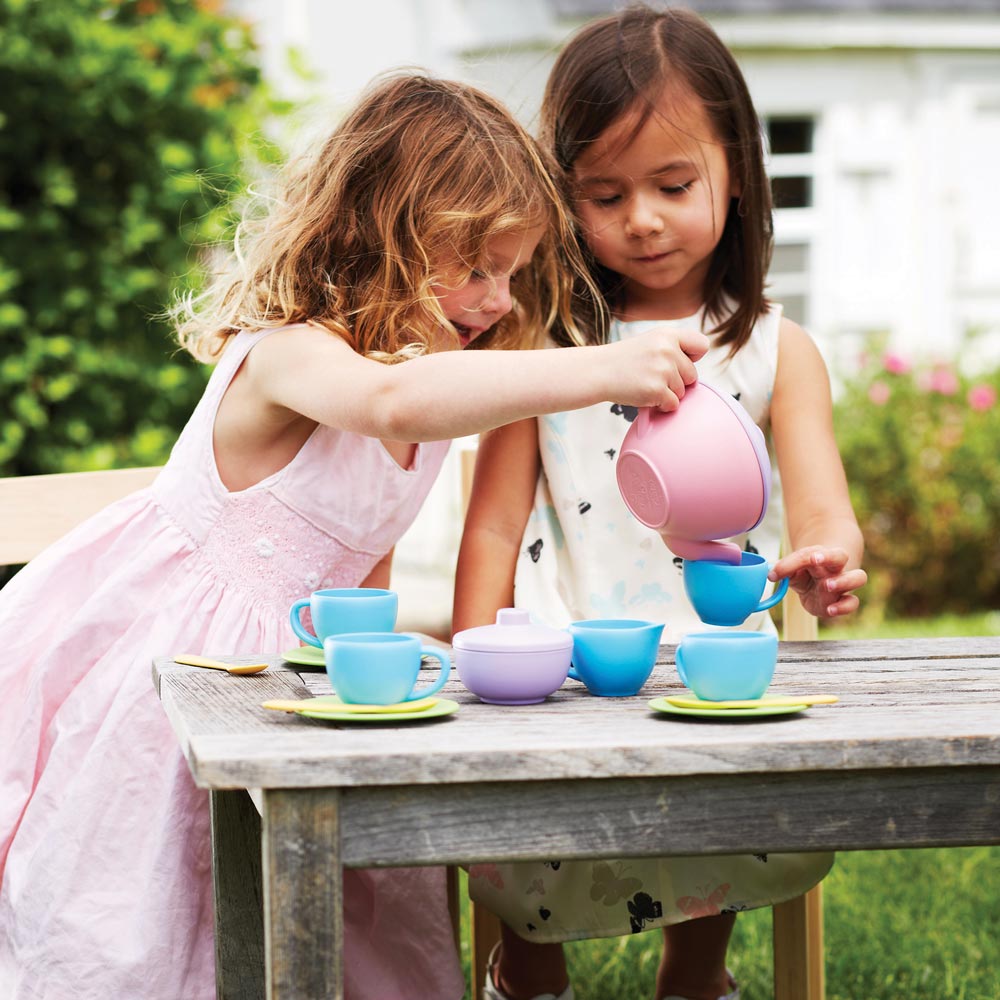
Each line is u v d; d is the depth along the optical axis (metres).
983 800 1.11
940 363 6.21
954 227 7.38
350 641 1.25
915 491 5.90
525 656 1.27
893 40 7.04
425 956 1.76
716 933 1.84
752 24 6.92
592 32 1.99
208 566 1.83
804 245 7.38
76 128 4.08
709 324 2.05
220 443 1.82
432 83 1.91
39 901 1.61
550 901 1.69
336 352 1.65
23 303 4.11
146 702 1.68
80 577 1.85
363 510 1.88
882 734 1.09
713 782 1.08
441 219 1.77
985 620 5.55
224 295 1.94
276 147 3.50
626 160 1.91
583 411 2.02
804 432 1.98
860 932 2.52
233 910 1.49
